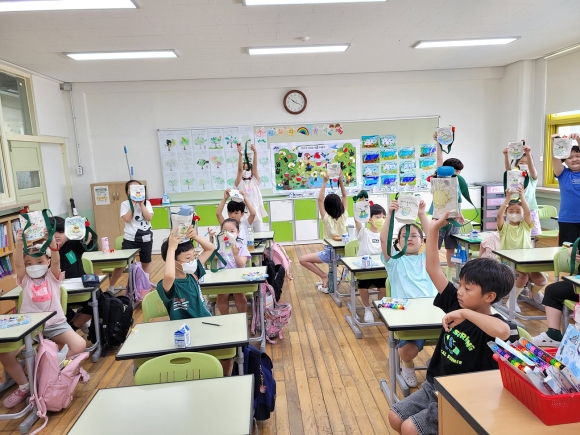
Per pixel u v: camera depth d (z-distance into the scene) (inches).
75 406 104.2
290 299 177.8
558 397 44.5
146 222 185.6
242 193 157.1
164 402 58.9
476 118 295.4
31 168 232.5
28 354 96.4
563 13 172.9
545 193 261.4
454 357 66.2
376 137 289.6
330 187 289.4
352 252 156.5
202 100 281.1
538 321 142.0
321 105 285.9
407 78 283.9
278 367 118.7
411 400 71.1
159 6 144.2
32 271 108.0
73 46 185.3
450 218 69.8
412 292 107.2
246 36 183.9
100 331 131.4
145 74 251.9
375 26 178.4
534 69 269.3
